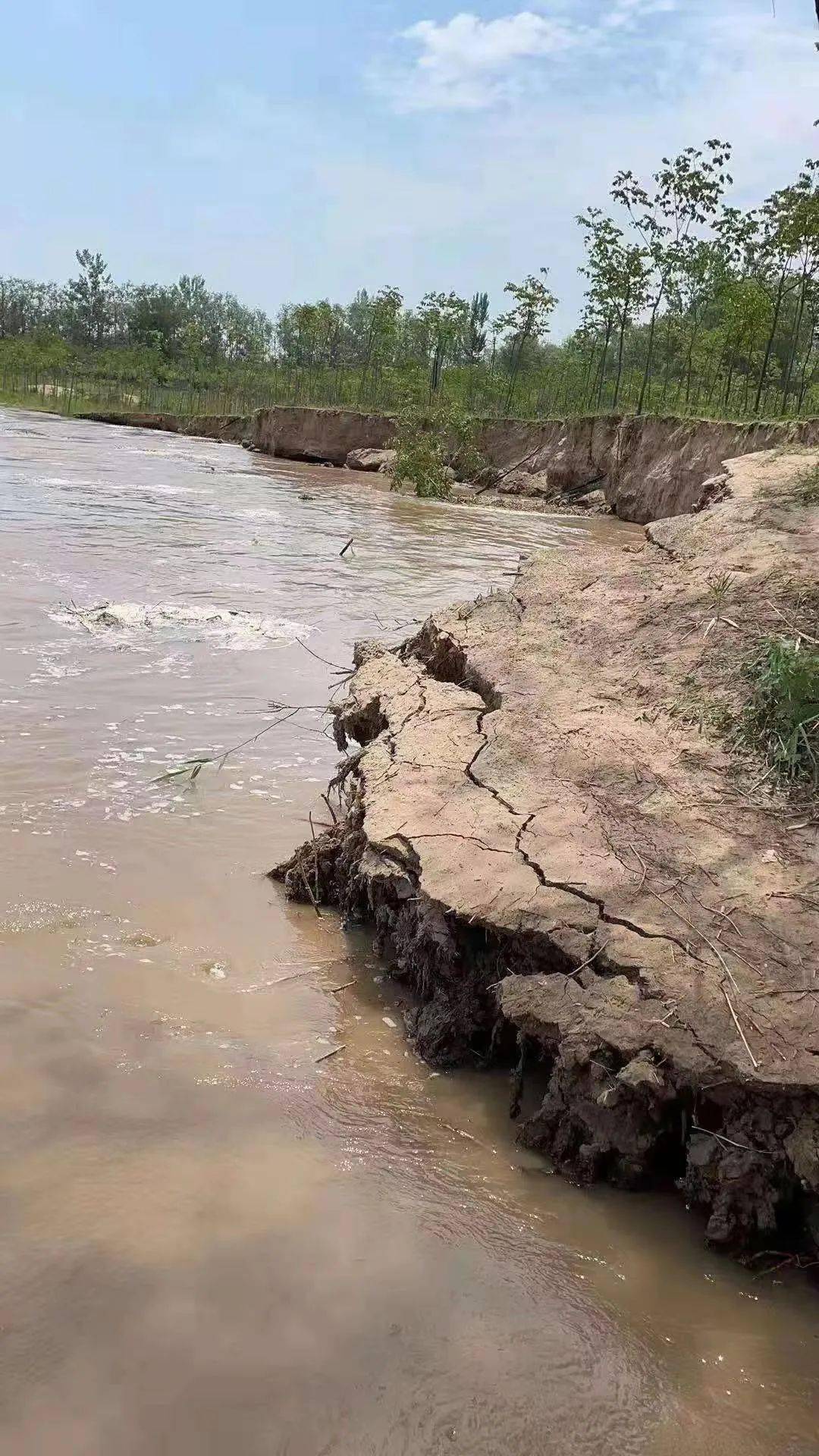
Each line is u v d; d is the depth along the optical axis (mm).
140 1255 2900
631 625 6641
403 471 29000
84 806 6016
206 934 4809
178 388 70312
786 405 32375
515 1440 2471
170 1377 2545
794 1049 3242
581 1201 3340
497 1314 2826
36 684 8078
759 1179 3174
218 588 12297
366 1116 3656
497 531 20969
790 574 6840
